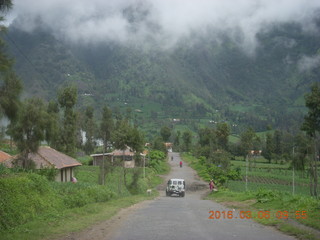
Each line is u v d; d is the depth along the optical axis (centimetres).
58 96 4488
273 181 6950
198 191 4697
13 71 1038
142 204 2209
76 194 1898
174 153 14750
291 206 1535
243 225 1155
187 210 1736
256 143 12094
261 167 9662
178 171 7588
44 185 1655
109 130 6700
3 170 1942
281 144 11762
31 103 2398
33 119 2356
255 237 927
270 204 1736
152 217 1388
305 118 4359
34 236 945
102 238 930
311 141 4559
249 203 2019
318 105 4138
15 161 2508
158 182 5553
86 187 2223
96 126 8769
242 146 10844
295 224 1112
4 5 907
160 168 7475
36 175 1677
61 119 4462
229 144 12012
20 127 2327
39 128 2380
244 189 5194
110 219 1323
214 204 2231
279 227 1080
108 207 1755
